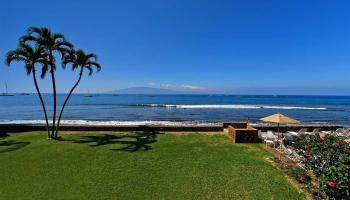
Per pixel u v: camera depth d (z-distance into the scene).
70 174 8.93
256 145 13.91
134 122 29.27
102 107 59.91
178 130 18.86
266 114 40.91
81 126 18.84
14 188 7.68
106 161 10.54
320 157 7.31
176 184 8.11
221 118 35.00
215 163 10.36
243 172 9.27
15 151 12.16
